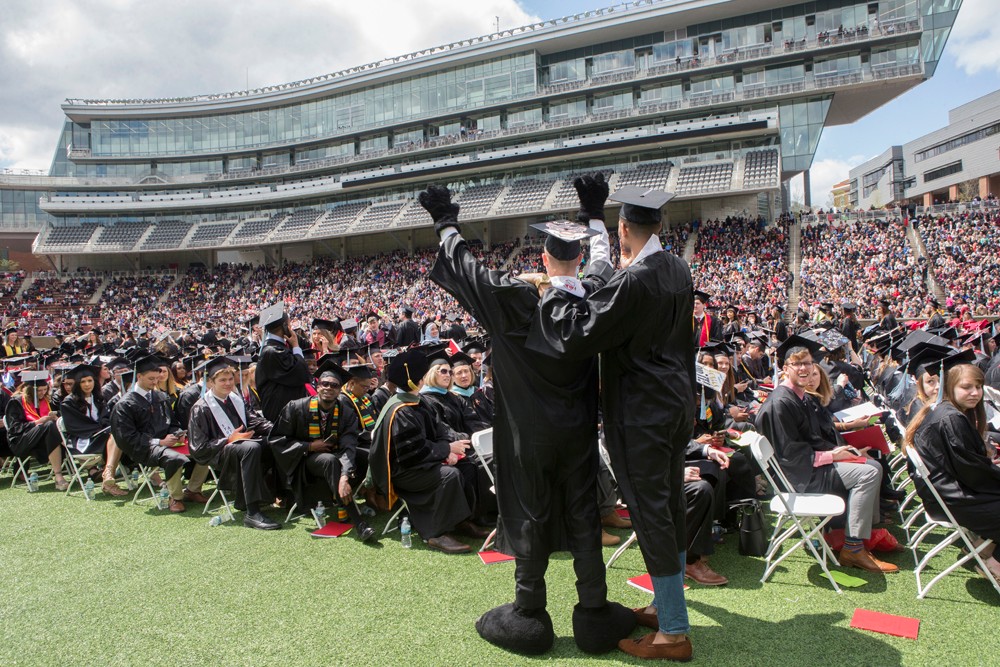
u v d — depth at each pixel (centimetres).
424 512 494
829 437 481
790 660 315
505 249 3803
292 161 4959
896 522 536
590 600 325
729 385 650
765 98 3534
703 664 311
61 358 1313
